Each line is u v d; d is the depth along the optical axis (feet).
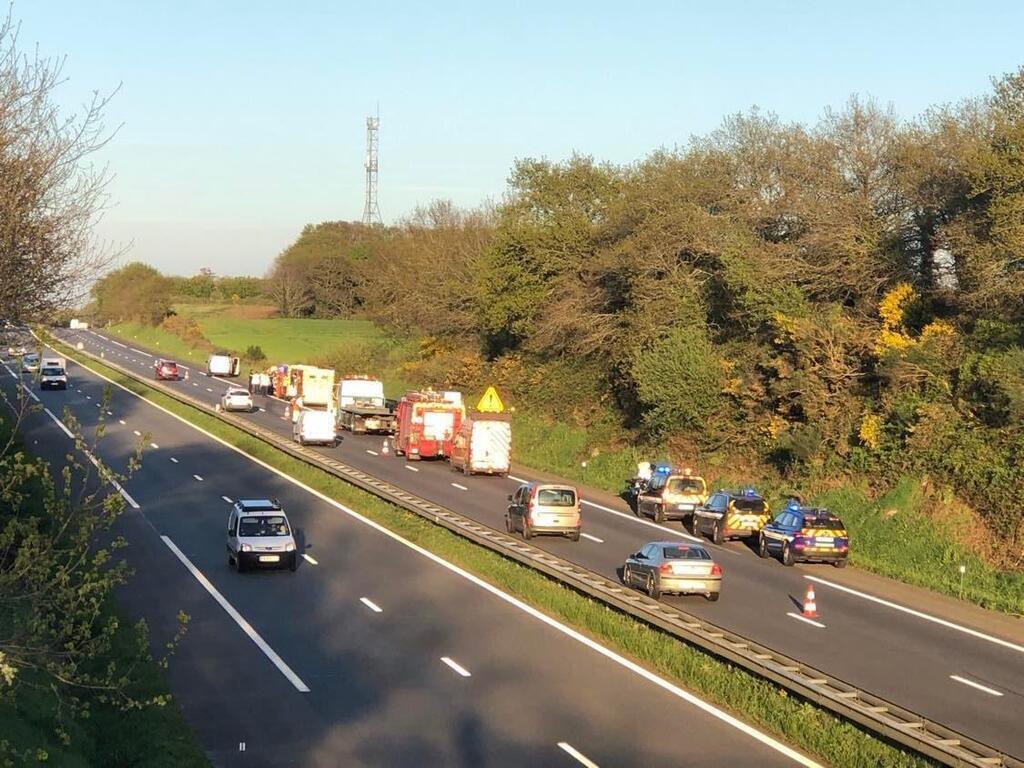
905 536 122.11
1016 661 78.69
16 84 59.57
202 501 141.49
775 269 171.73
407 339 353.10
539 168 278.05
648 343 189.26
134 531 121.70
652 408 185.68
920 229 163.32
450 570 104.32
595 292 219.61
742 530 127.54
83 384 295.28
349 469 160.97
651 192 219.41
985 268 134.92
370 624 84.53
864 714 58.03
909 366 140.15
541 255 243.40
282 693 67.92
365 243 569.23
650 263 198.90
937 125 166.20
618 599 84.48
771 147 209.87
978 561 113.39
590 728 61.77
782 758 57.16
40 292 62.75
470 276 290.97
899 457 134.10
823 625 87.25
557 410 224.33
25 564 37.93
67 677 42.24
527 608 90.07
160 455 181.27
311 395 266.98
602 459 190.08
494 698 67.10
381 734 60.64
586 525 136.77
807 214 177.17
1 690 48.06
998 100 140.36
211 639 79.77
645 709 65.21
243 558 101.50
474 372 274.57
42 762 48.11
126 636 77.05
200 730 61.21
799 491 145.18
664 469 148.66
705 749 58.49
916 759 53.36
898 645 81.61
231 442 199.72
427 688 69.10
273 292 563.07
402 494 138.00
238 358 377.91
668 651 73.87
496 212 304.91
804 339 156.56
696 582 93.30
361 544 116.26
